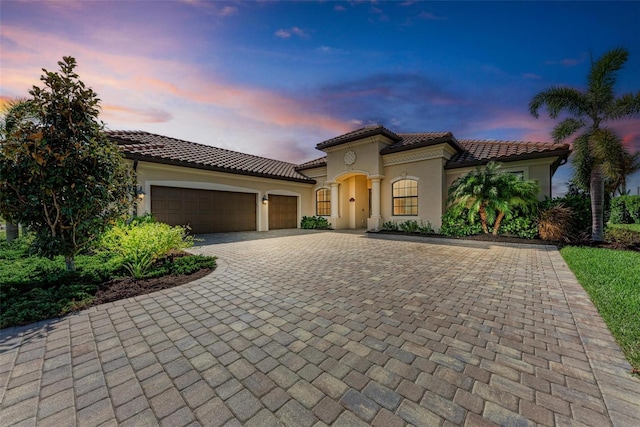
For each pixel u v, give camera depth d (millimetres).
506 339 3057
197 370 2490
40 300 4082
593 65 10383
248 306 4090
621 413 1927
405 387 2232
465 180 11984
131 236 5609
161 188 12352
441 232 13070
